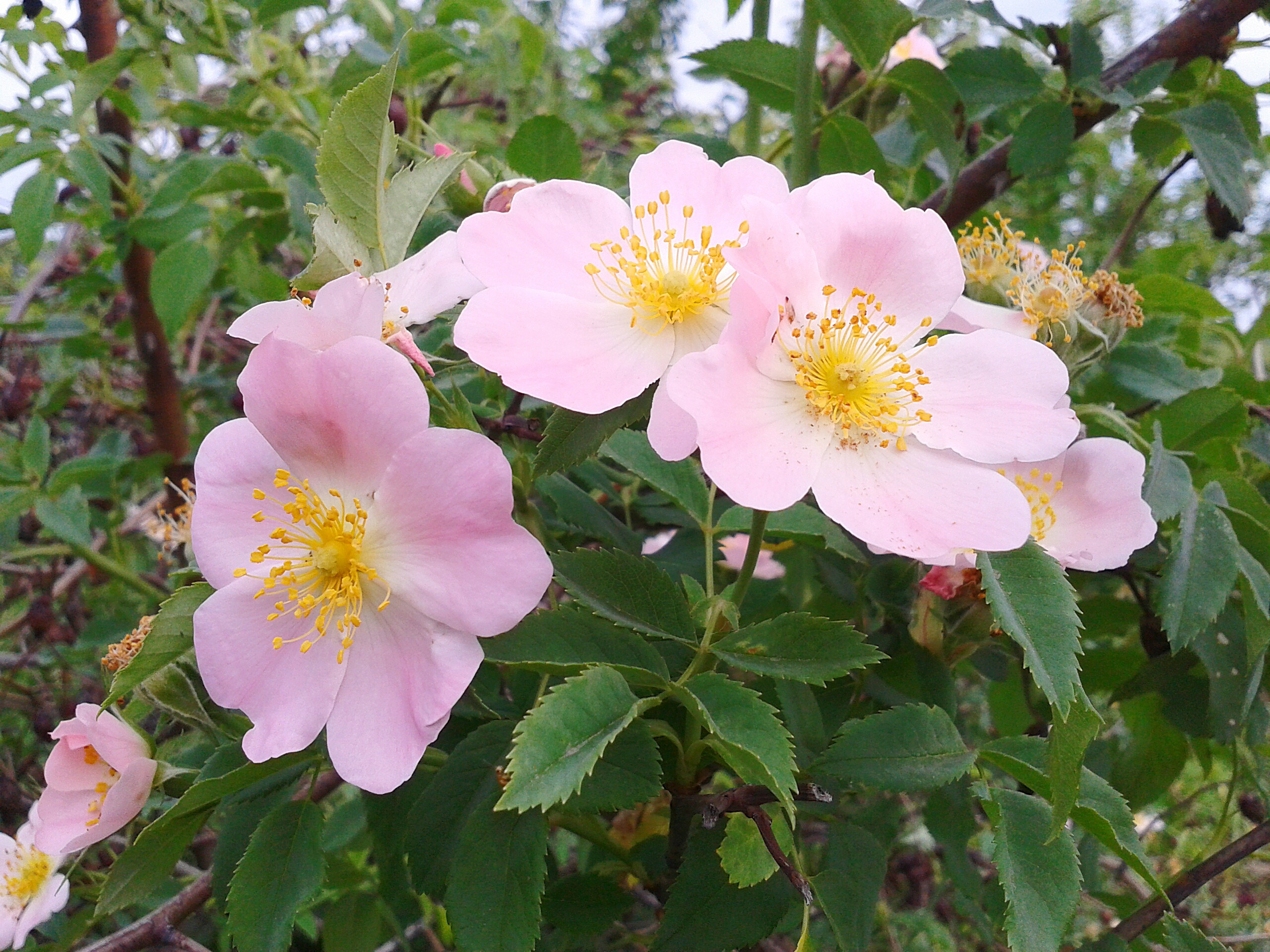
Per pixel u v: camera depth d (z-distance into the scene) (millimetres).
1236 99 239
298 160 254
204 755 196
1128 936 184
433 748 184
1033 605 137
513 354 144
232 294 407
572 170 212
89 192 277
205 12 276
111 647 189
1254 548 187
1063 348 189
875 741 158
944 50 318
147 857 159
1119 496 169
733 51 220
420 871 164
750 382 143
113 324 409
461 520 138
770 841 147
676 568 208
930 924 356
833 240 150
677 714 169
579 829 197
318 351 142
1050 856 148
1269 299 270
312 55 343
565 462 147
